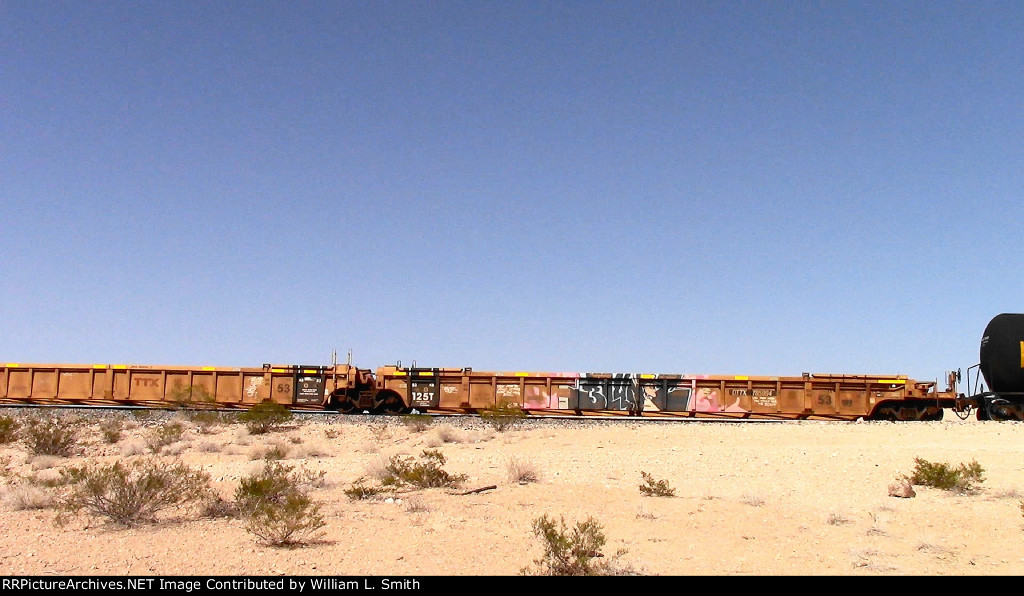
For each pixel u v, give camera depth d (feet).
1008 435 83.05
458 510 41.14
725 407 120.16
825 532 36.68
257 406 93.61
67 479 48.19
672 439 80.02
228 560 30.30
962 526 37.96
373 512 40.55
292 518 34.65
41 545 32.40
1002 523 38.55
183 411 107.14
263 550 31.99
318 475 53.16
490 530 36.32
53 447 69.10
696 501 44.32
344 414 111.24
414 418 98.27
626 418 112.57
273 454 65.10
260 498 40.73
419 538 34.55
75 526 36.42
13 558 29.99
